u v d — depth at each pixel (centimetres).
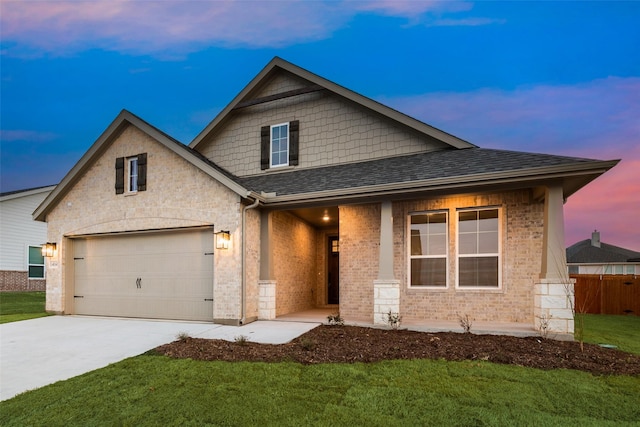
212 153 1288
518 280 844
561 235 707
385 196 849
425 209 935
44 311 1212
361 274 983
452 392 433
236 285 898
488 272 874
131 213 1045
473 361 546
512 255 854
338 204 919
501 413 380
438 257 920
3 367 574
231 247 912
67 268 1131
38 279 1997
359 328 807
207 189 955
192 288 976
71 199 1135
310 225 1304
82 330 852
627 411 385
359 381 473
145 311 1024
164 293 1006
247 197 898
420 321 866
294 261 1164
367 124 1115
